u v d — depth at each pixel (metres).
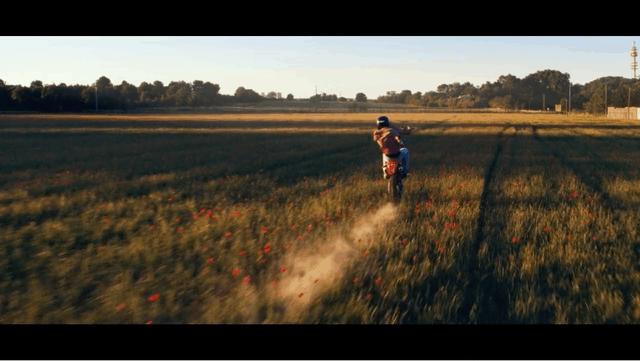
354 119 78.19
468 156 22.34
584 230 8.54
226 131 44.03
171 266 6.70
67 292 5.76
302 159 21.70
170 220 9.52
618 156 22.86
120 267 6.61
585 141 32.75
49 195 12.85
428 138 35.56
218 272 6.47
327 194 11.91
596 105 111.50
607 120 79.44
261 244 7.58
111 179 15.45
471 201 11.10
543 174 16.33
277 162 20.28
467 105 192.75
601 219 9.33
